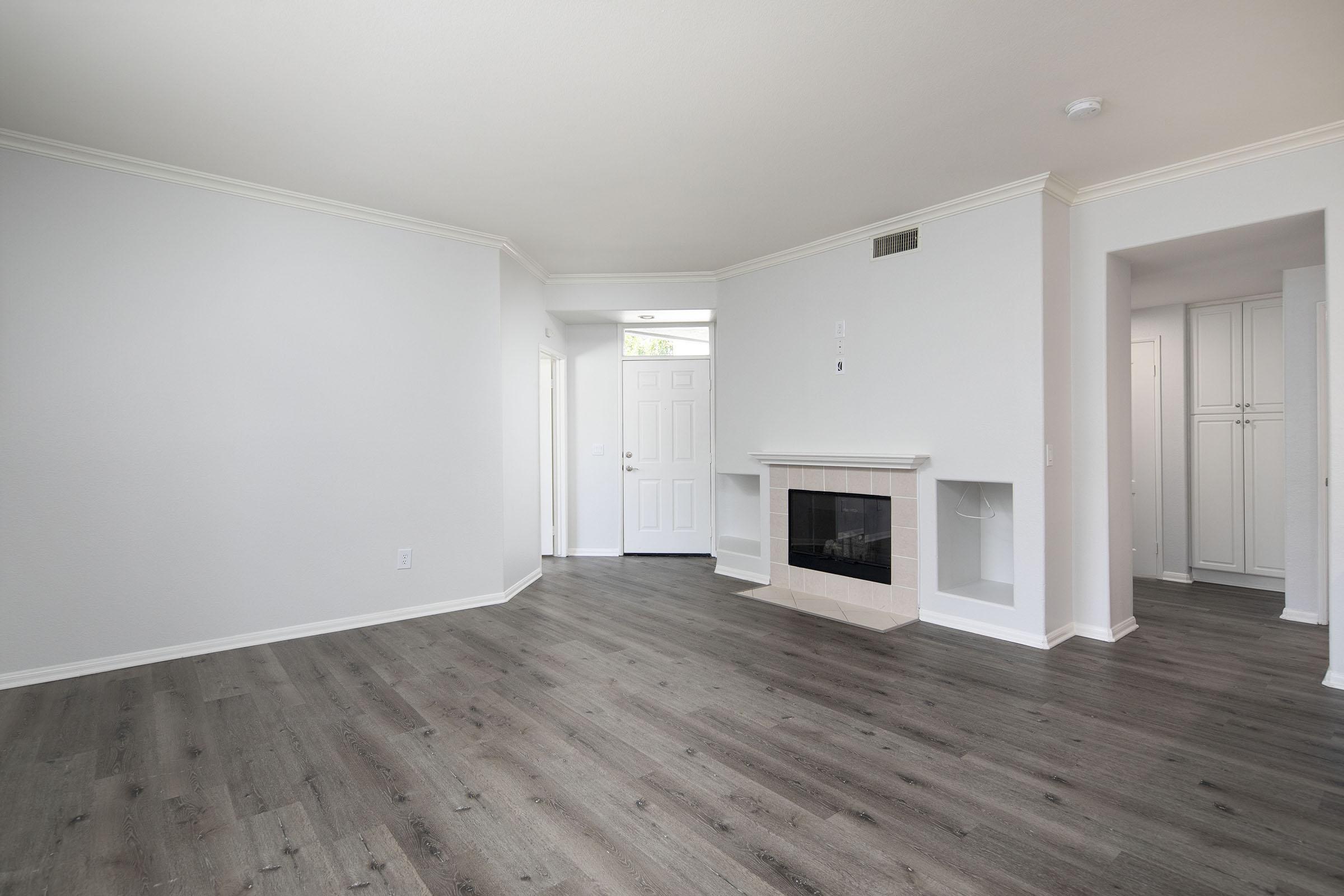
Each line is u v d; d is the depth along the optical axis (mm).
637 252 5105
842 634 3967
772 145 3271
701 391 6520
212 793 2203
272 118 2977
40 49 2422
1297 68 2592
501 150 3324
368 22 2281
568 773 2328
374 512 4203
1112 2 2197
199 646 3619
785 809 2098
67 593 3283
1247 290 4844
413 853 1879
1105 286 3805
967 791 2199
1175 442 5383
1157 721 2732
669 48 2459
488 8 2215
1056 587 3787
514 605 4660
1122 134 3168
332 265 4043
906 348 4320
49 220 3230
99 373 3359
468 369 4590
